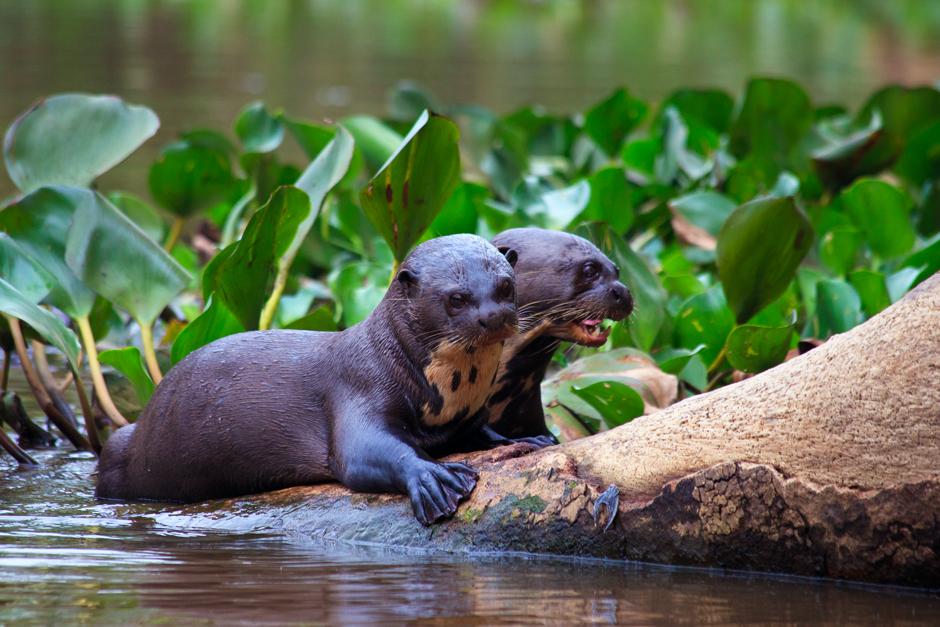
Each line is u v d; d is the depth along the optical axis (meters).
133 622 6.44
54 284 11.04
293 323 11.63
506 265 8.61
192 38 50.81
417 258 8.68
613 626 6.50
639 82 40.34
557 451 8.27
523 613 6.71
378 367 8.72
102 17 55.75
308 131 16.64
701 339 12.40
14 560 7.72
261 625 6.41
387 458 8.37
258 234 10.28
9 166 12.30
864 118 21.08
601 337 9.74
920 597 7.05
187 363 9.56
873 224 15.33
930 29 62.84
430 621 6.53
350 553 8.02
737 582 7.39
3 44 44.03
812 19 67.25
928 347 7.11
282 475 9.05
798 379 7.57
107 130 12.47
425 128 10.16
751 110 20.06
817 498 7.28
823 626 6.53
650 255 16.98
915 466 7.00
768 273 11.81
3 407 11.83
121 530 8.64
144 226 17.25
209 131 18.12
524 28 60.97
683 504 7.66
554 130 22.83
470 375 8.67
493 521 8.06
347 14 64.69
